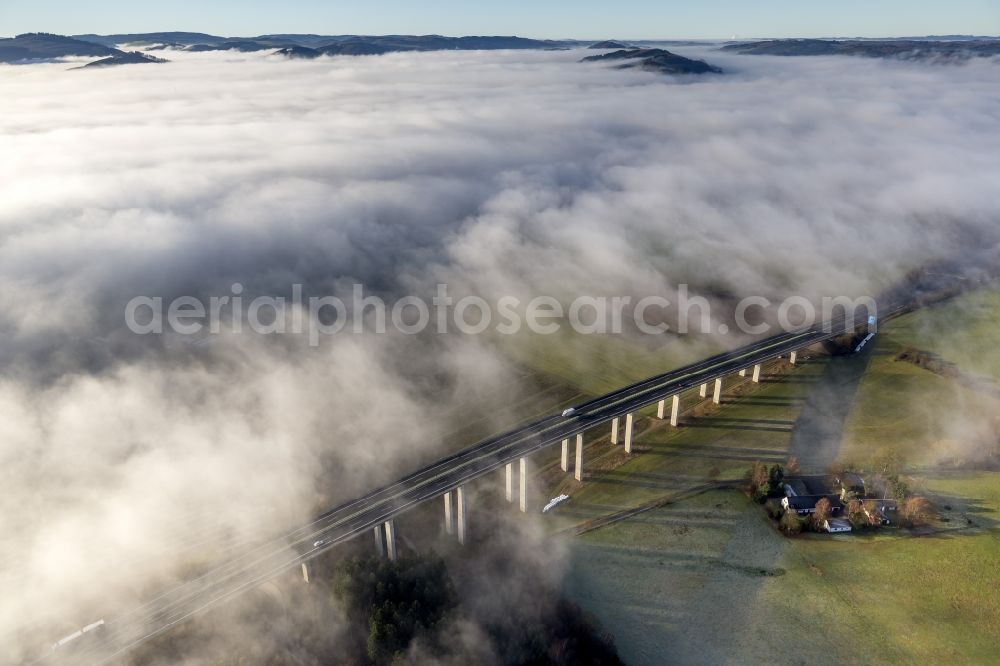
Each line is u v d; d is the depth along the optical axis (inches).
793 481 7667.3
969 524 6919.3
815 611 6053.2
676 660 5679.1
